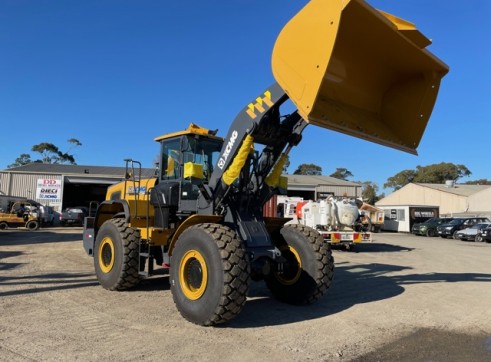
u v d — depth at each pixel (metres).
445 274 10.23
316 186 40.00
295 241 6.56
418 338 4.98
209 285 5.04
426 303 6.79
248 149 5.59
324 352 4.40
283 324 5.41
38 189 35.03
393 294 7.49
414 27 5.08
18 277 8.45
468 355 4.41
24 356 4.08
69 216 32.75
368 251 16.91
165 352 4.26
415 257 14.68
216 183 5.89
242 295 4.98
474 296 7.39
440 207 47.88
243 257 5.06
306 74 4.46
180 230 5.82
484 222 30.89
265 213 20.22
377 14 4.60
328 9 4.29
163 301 6.51
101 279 7.47
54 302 6.34
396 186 83.12
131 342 4.54
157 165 7.52
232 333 4.95
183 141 6.76
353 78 5.42
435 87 5.53
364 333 5.11
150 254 7.01
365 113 5.64
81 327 5.06
